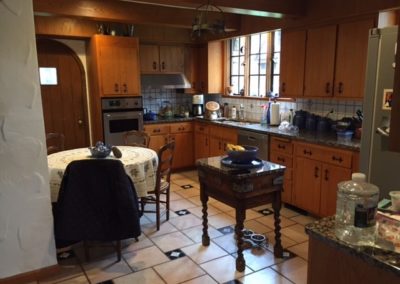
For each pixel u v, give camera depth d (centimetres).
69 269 274
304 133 394
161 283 253
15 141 240
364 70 334
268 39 489
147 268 274
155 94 594
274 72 489
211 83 577
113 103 492
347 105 388
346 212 134
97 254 298
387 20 328
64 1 369
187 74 588
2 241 246
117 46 486
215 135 519
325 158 344
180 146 564
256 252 296
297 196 384
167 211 367
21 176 246
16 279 254
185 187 488
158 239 323
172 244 313
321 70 379
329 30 364
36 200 254
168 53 563
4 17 227
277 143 401
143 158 325
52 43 495
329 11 360
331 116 409
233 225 354
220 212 390
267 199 269
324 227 143
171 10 437
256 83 525
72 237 251
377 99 251
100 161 250
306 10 385
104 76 482
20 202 248
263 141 419
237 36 498
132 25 504
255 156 279
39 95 245
